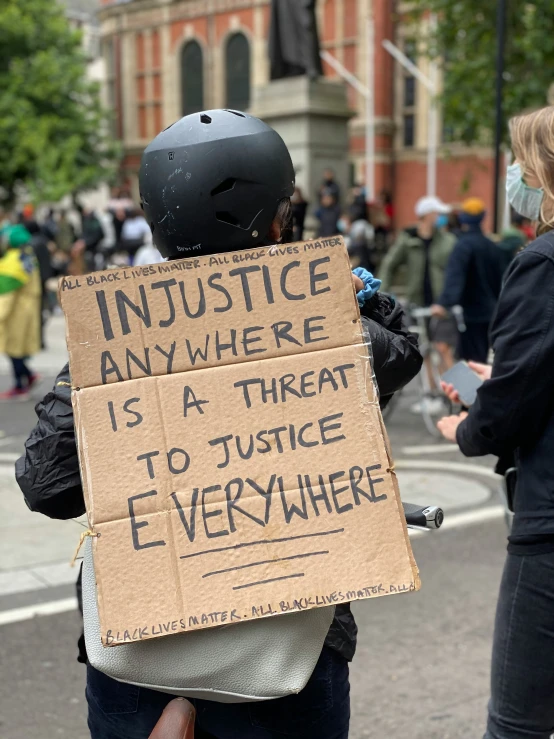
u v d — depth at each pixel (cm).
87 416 157
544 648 196
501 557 497
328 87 1491
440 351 811
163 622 151
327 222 1456
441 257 859
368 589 154
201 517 154
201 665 155
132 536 153
